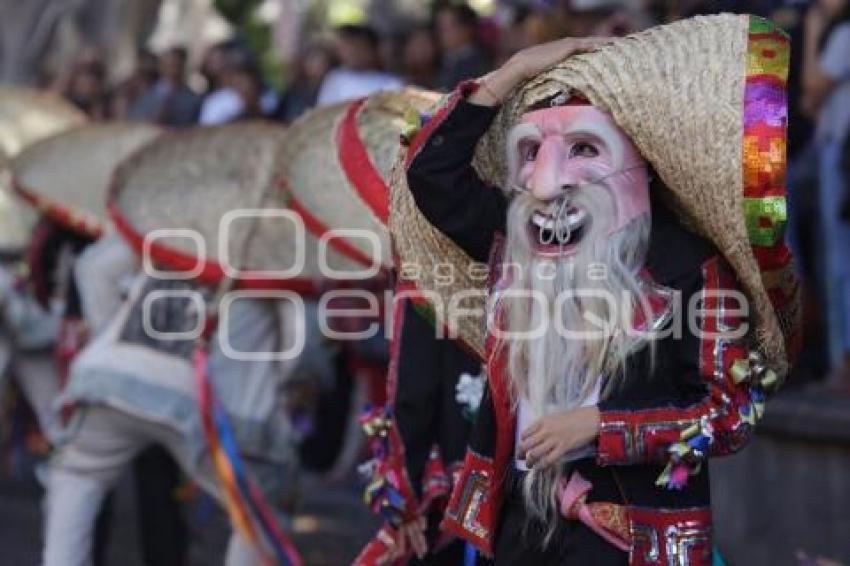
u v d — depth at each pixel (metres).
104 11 46.19
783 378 9.95
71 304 16.81
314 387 19.80
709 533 9.45
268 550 14.33
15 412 21.09
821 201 20.56
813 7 20.05
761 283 9.32
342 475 23.20
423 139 9.84
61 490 14.48
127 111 33.91
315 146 13.10
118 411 14.25
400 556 11.21
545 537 9.55
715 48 9.18
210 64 31.16
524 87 9.75
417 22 28.47
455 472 11.00
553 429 9.21
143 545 16.16
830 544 17.66
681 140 9.16
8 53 44.88
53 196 17.11
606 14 20.81
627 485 9.38
